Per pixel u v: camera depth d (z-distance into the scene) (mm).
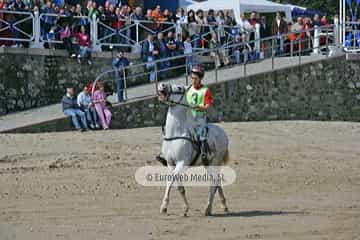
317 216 18125
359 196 21016
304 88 33656
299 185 22469
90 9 33625
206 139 17922
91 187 21359
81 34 33094
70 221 17375
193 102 17922
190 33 35281
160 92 17672
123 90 31547
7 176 22281
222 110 32500
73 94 29938
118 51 34156
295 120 33219
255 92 32969
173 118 17750
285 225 17094
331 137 29859
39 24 32500
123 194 20625
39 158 24516
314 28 34812
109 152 25484
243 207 19266
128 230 16500
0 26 31703
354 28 36562
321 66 33875
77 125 29203
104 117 29672
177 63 34438
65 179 22188
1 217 17734
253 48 35844
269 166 24938
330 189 21969
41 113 30891
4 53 31625
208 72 34500
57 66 32781
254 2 39406
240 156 26000
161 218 17750
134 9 35969
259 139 28609
